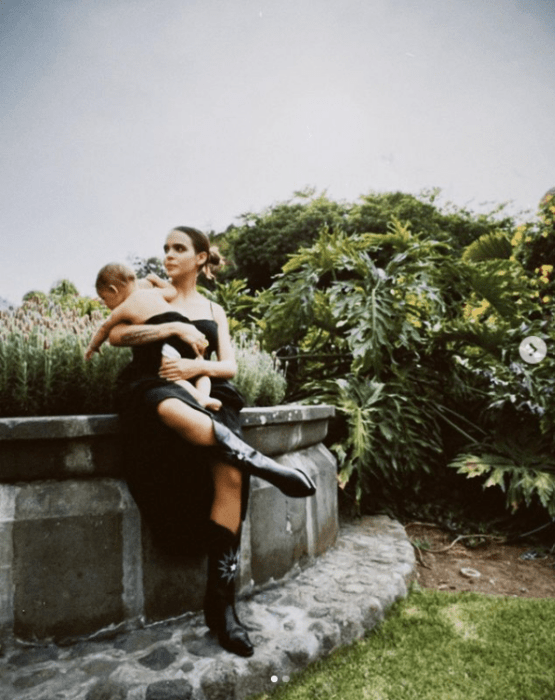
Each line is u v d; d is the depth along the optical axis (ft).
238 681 5.36
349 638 6.54
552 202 18.33
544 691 5.49
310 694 5.48
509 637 6.70
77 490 6.26
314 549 8.76
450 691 5.51
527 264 18.92
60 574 6.02
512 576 9.43
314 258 15.30
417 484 12.66
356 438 11.27
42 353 7.37
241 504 6.15
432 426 13.61
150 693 5.05
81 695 5.05
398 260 14.70
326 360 15.34
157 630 6.35
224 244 55.88
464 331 13.76
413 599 7.92
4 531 5.84
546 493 10.95
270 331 14.89
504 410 13.33
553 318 15.03
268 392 10.66
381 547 9.66
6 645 5.81
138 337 6.07
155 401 5.56
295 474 5.71
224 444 5.46
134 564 6.38
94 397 7.52
